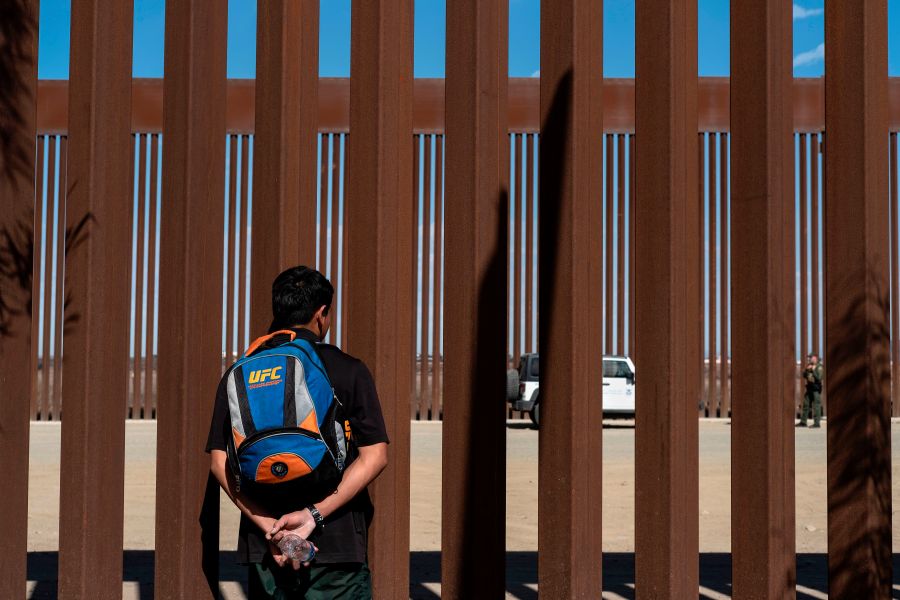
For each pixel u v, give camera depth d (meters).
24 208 3.38
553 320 3.16
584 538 3.10
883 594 3.08
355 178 3.25
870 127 3.18
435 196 21.50
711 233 21.80
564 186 3.17
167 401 3.23
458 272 3.23
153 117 20.45
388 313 3.22
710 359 22.23
